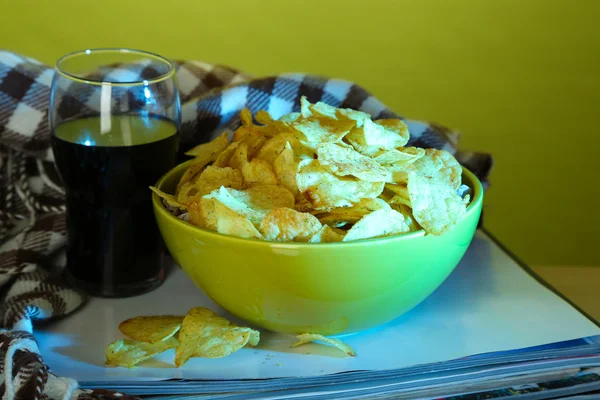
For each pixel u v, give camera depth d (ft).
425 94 3.85
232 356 2.02
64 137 2.15
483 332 2.09
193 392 1.91
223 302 2.05
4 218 2.51
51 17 3.61
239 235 1.92
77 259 2.24
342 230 1.99
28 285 2.15
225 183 2.07
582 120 3.92
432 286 2.06
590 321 2.13
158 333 2.03
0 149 2.59
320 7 3.67
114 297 2.25
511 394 1.95
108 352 1.99
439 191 1.98
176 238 2.01
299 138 2.05
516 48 3.77
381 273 1.95
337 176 1.97
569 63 3.80
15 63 2.55
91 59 2.35
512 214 4.12
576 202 4.09
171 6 3.63
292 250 1.89
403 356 2.01
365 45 3.75
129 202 2.19
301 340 2.03
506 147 3.97
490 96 3.86
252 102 2.59
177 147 2.27
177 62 2.75
